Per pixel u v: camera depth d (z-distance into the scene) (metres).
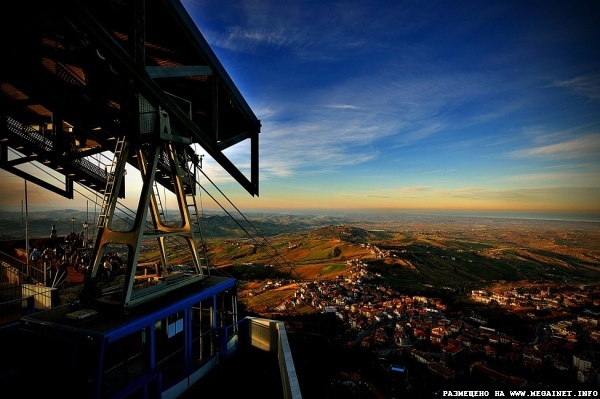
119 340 6.54
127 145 9.08
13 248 21.55
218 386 8.55
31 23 5.86
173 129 9.83
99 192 17.48
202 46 9.79
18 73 7.43
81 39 6.27
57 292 11.91
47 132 11.76
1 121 11.06
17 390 6.04
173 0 8.07
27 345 6.45
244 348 11.07
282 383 8.60
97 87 8.00
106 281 8.91
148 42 9.53
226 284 10.09
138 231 7.77
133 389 6.43
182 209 10.09
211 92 11.11
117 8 8.01
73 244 20.52
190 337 8.42
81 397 5.82
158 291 8.16
